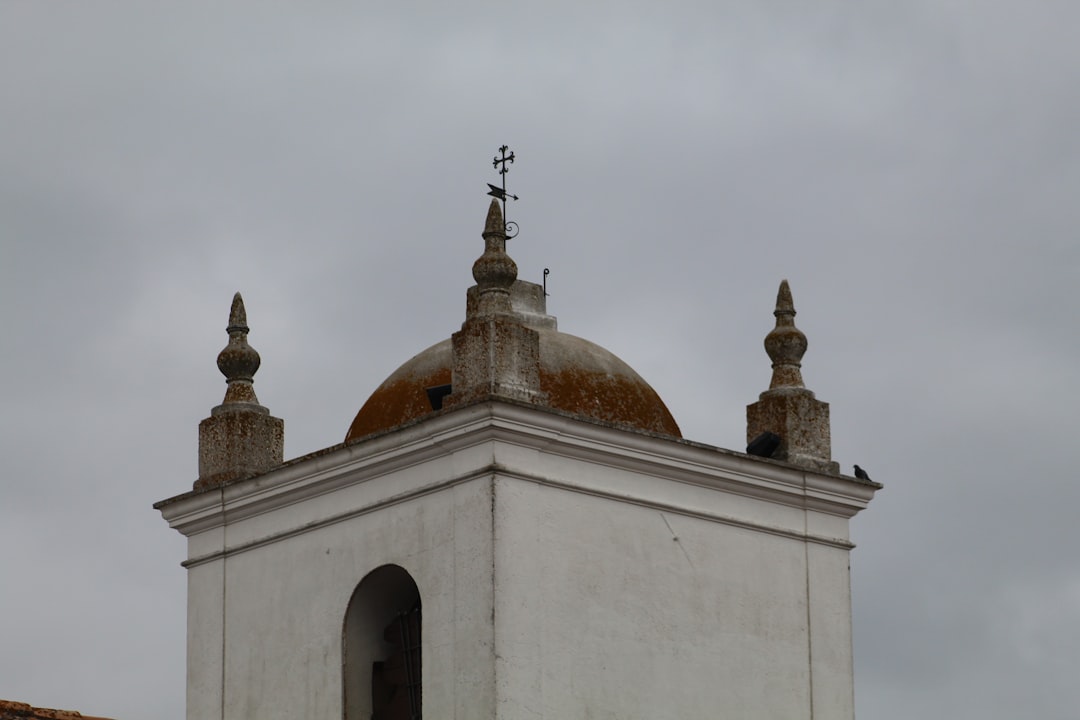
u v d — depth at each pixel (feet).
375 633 125.70
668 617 123.65
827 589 130.21
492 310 122.31
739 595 126.62
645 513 123.95
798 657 128.16
